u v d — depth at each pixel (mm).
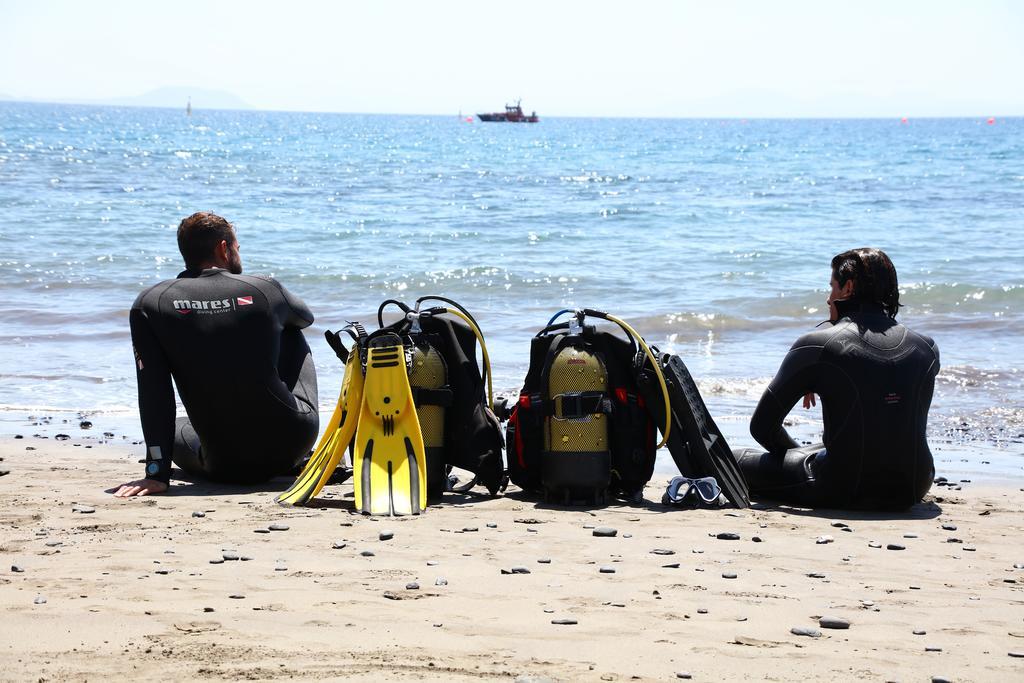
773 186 112312
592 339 15148
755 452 16266
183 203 80062
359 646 8531
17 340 31297
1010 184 112875
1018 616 9914
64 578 10430
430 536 12727
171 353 15031
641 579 10938
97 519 13281
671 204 86875
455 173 133125
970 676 8195
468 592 10250
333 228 64875
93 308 36656
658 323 36750
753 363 29984
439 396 15156
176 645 8422
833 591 10695
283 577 10648
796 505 15633
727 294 42094
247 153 184250
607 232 65250
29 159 142750
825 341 15055
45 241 54500
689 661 8406
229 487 15773
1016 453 20219
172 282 15375
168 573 10695
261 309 15258
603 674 8031
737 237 62844
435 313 15742
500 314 37656
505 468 16938
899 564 11938
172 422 15344
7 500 14367
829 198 94375
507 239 60906
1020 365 29391
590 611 9727
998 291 41500
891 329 15227
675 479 15234
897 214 77750
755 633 9188
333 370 27469
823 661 8484
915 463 14844
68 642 8453
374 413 14789
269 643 8547
